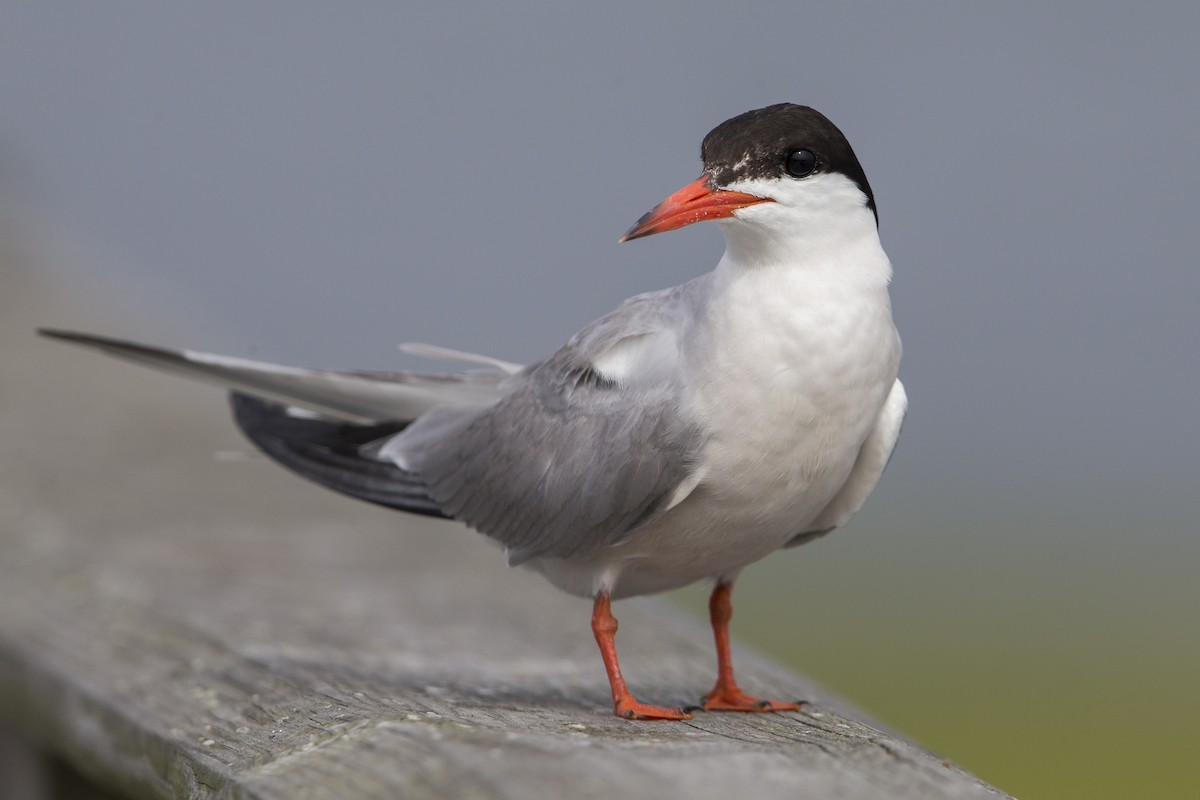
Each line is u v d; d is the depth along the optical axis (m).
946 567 18.45
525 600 7.18
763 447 5.53
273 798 4.05
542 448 5.98
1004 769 11.79
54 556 7.31
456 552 7.91
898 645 15.07
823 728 5.12
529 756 3.99
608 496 5.75
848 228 5.57
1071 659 14.78
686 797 3.71
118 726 5.22
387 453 6.53
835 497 6.02
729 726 5.12
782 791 3.80
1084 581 17.83
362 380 6.60
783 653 14.71
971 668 14.36
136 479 8.73
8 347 11.35
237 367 6.54
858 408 5.56
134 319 12.68
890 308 5.68
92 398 10.36
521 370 6.48
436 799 3.79
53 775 5.93
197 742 4.81
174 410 10.26
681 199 5.60
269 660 5.81
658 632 6.92
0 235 16.28
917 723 12.84
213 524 7.96
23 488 8.41
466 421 6.39
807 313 5.46
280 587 6.99
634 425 5.68
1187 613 16.47
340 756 4.19
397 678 5.71
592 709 5.50
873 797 3.83
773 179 5.53
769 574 17.98
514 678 5.96
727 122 5.71
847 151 5.62
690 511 5.72
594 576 6.00
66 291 13.35
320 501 8.63
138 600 6.65
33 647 6.04
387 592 7.05
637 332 5.85
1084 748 12.25
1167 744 12.34
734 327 5.51
